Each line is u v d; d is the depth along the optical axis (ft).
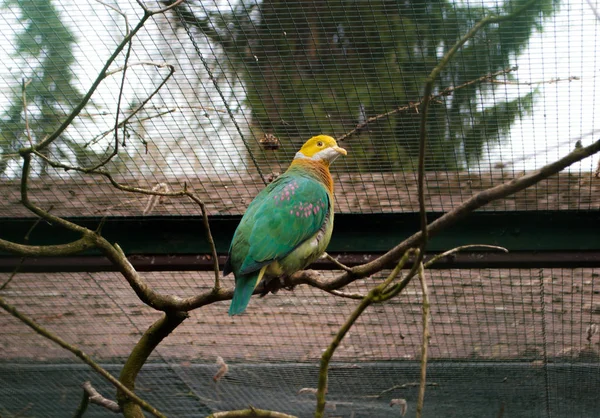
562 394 21.34
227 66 16.74
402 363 20.86
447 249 18.25
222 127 18.04
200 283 20.86
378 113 17.51
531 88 16.35
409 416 22.04
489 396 21.63
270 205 16.22
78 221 19.19
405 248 12.12
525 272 19.69
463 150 17.89
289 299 21.07
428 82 8.66
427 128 17.54
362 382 21.58
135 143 18.30
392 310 20.58
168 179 19.22
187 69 16.85
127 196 19.08
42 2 15.66
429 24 15.61
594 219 17.70
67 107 17.62
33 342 21.36
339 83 17.01
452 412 22.12
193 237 19.25
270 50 16.46
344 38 16.15
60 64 16.78
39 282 20.58
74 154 18.60
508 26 15.40
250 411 12.76
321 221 16.66
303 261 16.29
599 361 19.97
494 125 17.16
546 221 17.94
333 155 17.90
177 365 21.43
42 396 22.36
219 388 22.16
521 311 19.97
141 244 19.30
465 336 20.51
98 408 22.79
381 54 16.34
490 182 18.06
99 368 10.58
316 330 21.03
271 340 21.25
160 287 20.85
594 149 9.43
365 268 12.78
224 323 21.30
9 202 19.02
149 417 22.67
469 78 16.47
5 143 18.20
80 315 21.13
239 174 19.31
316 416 9.99
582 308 19.51
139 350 15.20
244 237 15.72
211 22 15.84
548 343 20.16
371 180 18.79
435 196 18.34
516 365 20.63
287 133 18.33
